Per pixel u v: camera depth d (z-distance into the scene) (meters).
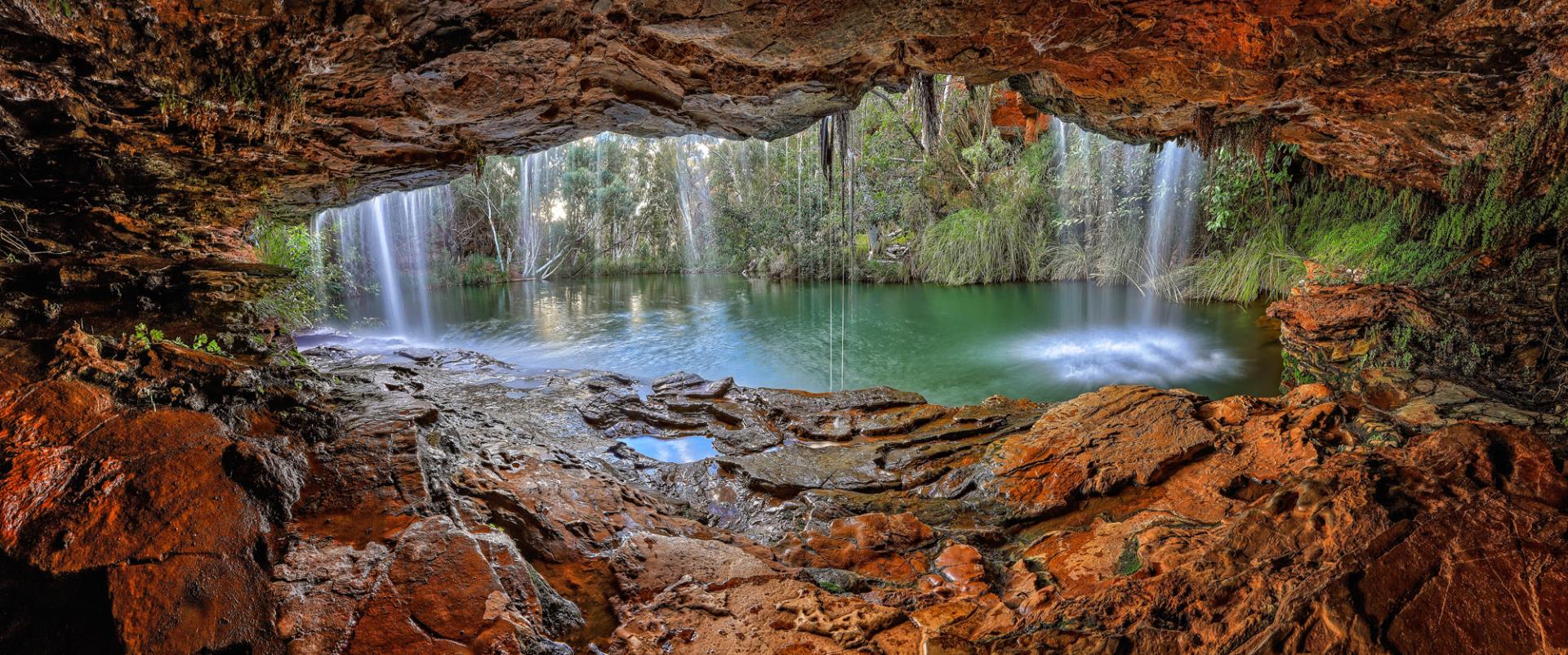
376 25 2.69
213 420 2.46
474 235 24.50
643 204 27.78
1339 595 1.94
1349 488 2.50
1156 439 3.72
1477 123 4.47
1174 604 2.09
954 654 1.91
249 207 4.69
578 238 26.30
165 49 2.64
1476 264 5.19
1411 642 1.79
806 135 20.44
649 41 3.29
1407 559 2.04
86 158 3.57
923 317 12.47
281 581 1.90
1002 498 3.43
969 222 15.82
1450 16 3.27
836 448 4.52
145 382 2.60
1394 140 4.96
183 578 1.81
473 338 11.53
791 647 1.99
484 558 2.08
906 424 4.89
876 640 2.03
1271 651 1.82
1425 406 3.91
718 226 25.20
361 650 1.68
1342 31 3.37
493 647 1.72
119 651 1.65
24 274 3.04
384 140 3.97
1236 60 3.60
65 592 1.79
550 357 9.91
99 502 1.96
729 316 13.62
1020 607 2.27
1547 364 4.25
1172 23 3.27
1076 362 8.48
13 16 2.37
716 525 3.46
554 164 25.81
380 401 3.56
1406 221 6.40
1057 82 4.34
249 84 2.94
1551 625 1.78
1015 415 5.05
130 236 3.75
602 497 3.29
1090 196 14.07
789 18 3.02
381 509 2.41
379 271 20.45
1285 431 3.55
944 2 2.98
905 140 16.98
